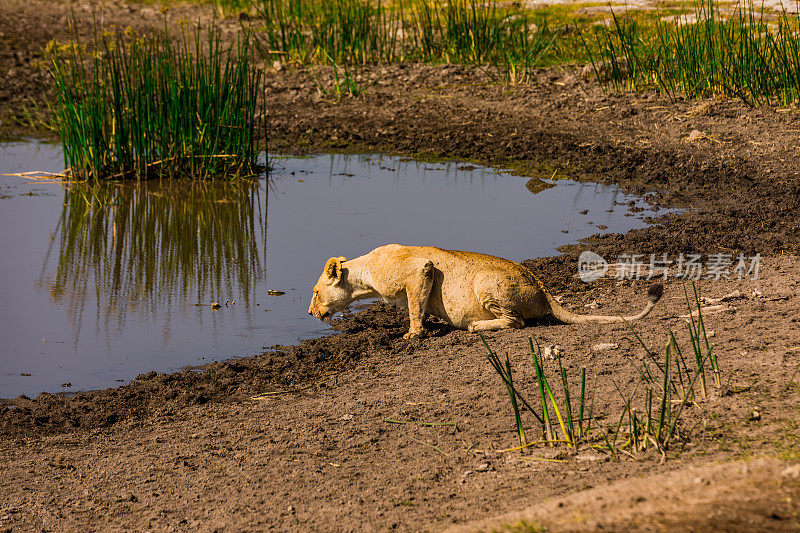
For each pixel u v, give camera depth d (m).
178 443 14.22
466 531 9.12
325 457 13.19
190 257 24.70
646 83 42.03
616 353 15.72
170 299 21.56
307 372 17.05
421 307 18.28
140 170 33.44
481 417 13.91
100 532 11.47
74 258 24.70
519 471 11.68
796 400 12.70
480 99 42.88
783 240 23.62
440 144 37.03
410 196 30.08
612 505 9.04
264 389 16.38
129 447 14.20
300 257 24.34
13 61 51.75
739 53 38.41
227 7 67.69
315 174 33.56
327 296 19.22
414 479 11.98
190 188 32.09
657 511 8.49
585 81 43.78
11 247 25.47
